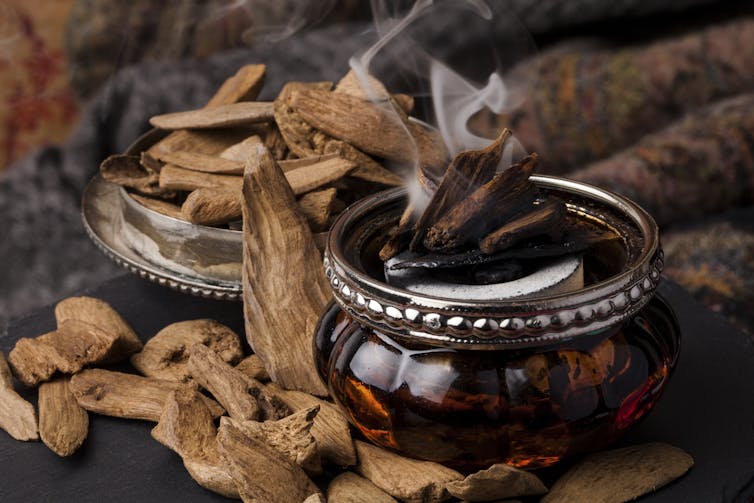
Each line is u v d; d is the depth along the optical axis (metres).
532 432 0.33
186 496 0.35
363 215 0.36
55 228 0.62
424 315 0.33
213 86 0.65
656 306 0.35
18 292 0.60
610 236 0.35
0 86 0.69
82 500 0.35
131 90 0.66
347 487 0.35
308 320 0.39
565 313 0.33
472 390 0.33
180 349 0.40
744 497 0.35
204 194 0.40
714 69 0.72
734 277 0.54
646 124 0.71
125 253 0.42
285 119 0.42
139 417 0.38
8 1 0.67
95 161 0.65
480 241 0.35
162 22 0.69
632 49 0.73
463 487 0.34
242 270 0.40
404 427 0.34
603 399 0.34
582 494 0.34
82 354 0.39
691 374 0.39
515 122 0.72
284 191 0.39
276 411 0.37
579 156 0.72
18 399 0.38
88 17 0.68
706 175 0.63
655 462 0.35
